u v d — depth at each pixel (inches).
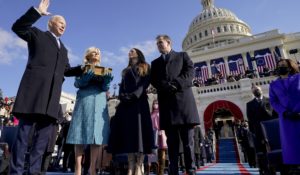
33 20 109.7
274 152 148.1
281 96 123.7
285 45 1407.5
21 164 100.4
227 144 718.5
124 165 238.2
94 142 125.3
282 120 122.0
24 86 105.2
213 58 1411.2
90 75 134.3
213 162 583.2
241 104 737.0
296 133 114.4
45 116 110.4
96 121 131.0
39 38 114.5
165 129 140.8
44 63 112.0
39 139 112.7
